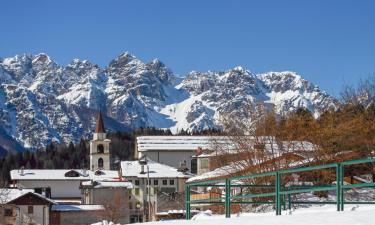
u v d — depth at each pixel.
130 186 131.50
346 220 19.83
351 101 75.75
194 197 76.31
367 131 58.88
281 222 20.84
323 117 65.75
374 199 48.03
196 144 150.50
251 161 57.97
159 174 136.00
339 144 58.25
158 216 84.06
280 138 59.03
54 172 170.25
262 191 46.69
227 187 28.41
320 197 43.69
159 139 151.62
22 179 165.75
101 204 124.94
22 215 118.94
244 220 22.41
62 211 121.62
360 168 57.06
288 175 51.88
